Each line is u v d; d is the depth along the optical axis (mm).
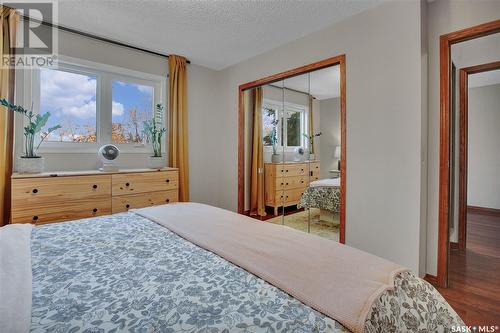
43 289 780
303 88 2842
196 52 3176
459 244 2721
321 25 2494
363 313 666
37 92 2465
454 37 1939
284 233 1312
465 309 1716
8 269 871
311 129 2783
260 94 3338
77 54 2631
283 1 2111
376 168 2184
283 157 3102
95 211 2340
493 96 4023
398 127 2053
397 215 2064
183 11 2256
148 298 735
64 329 595
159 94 3301
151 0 2094
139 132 3148
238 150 3537
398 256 2059
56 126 2387
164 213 1687
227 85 3713
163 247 1149
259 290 790
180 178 3352
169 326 615
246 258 1003
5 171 2188
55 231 1337
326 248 1108
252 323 635
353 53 2322
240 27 2533
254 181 3455
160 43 2916
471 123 4254
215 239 1216
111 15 2316
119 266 953
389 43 2098
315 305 704
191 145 3586
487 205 4145
